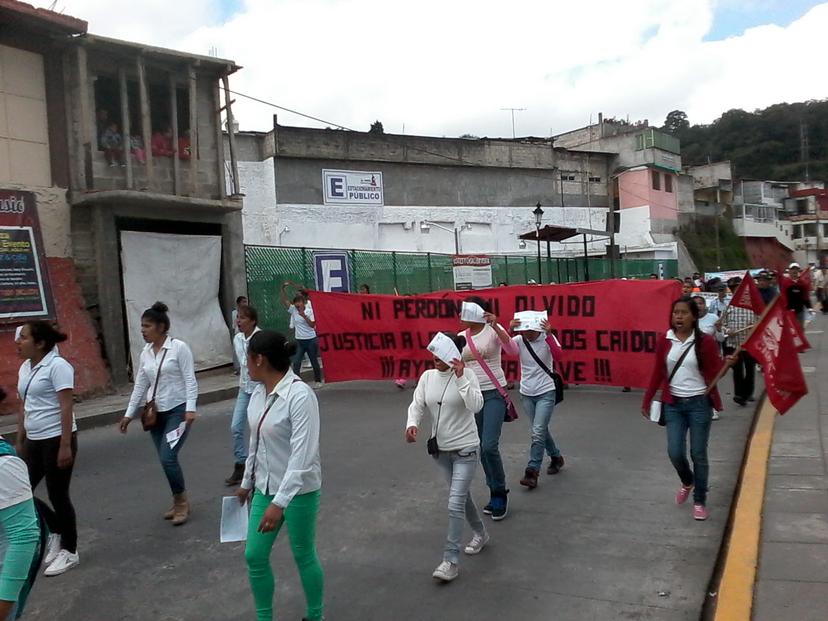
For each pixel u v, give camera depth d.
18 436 5.48
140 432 10.58
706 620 4.20
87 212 13.64
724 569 4.60
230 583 5.03
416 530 5.86
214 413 11.86
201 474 7.97
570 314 11.80
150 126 14.20
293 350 3.95
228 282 15.89
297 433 3.78
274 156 28.05
